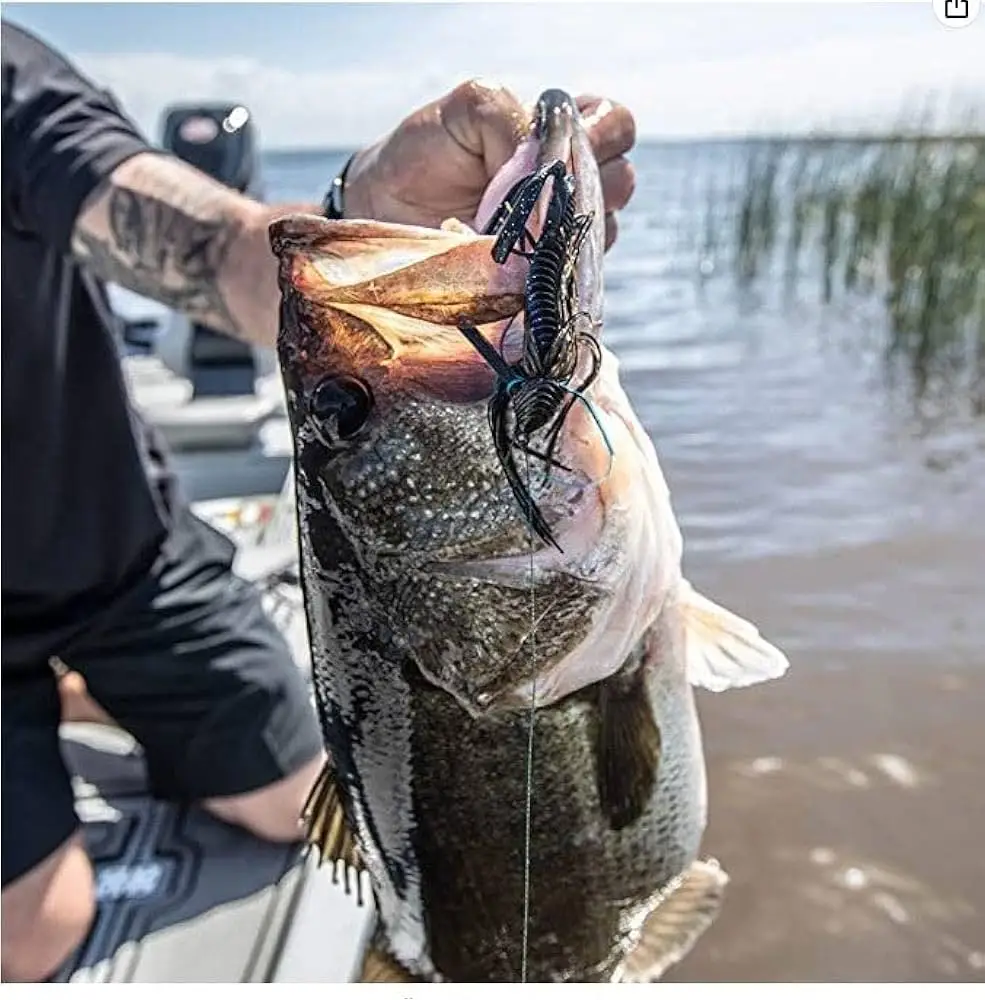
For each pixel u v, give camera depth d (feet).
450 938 1.47
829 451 5.41
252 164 3.94
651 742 1.45
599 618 1.30
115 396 2.40
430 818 1.40
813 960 2.46
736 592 3.94
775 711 3.31
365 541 1.28
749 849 2.76
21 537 2.31
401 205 1.46
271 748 2.43
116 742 2.84
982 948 2.48
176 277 1.89
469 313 1.16
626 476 1.28
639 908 1.56
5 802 2.19
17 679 2.39
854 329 8.00
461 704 1.32
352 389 1.24
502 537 1.24
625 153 1.44
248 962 2.12
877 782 2.99
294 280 1.22
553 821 1.42
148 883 2.35
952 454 5.34
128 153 2.00
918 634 3.66
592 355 1.21
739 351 7.45
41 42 2.14
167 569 2.49
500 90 1.38
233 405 3.99
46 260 2.20
